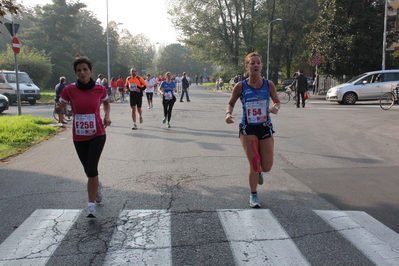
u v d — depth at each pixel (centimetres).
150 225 401
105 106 457
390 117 1329
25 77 2275
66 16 5638
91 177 420
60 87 1283
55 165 680
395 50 3816
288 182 572
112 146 856
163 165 677
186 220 416
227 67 4375
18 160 723
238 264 317
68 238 369
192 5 4028
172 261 322
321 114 1474
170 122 1289
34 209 452
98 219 419
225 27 4100
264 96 451
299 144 873
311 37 2716
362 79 1908
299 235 377
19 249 344
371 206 467
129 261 322
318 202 481
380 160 716
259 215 432
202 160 716
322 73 2741
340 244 357
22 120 1172
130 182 568
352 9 2508
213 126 1185
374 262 322
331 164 688
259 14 4003
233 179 585
